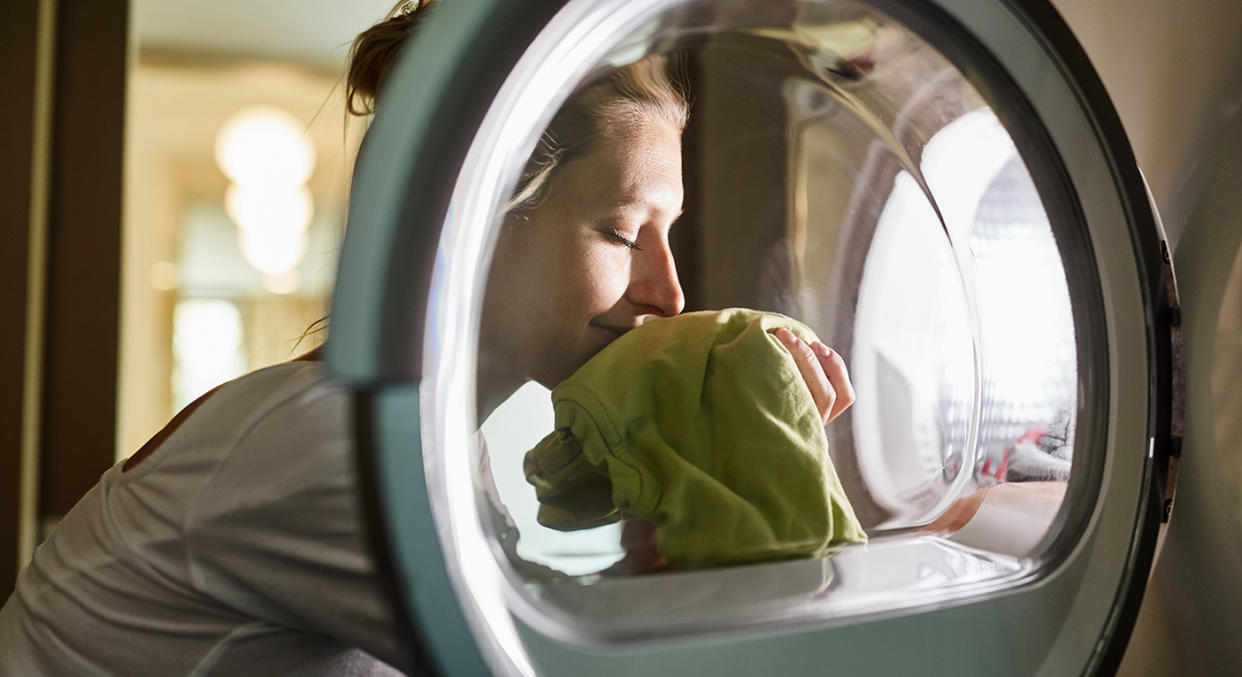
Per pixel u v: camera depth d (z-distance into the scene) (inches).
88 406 72.4
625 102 23.0
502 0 14.4
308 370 18.8
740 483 23.3
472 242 14.9
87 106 73.0
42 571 22.6
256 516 17.2
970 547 25.3
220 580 18.4
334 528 16.5
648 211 24.7
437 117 13.8
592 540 22.7
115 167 73.2
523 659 15.7
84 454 72.2
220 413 19.2
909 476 29.3
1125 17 29.7
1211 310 26.1
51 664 21.0
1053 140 22.9
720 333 24.9
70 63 72.7
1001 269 26.0
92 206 72.9
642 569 22.2
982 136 24.6
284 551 17.0
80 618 20.5
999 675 21.4
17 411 68.6
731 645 18.1
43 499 71.6
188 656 19.7
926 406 29.0
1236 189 25.9
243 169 114.3
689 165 28.2
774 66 25.9
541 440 23.7
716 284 30.4
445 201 13.8
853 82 25.9
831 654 19.3
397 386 13.6
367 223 13.5
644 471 22.7
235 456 17.9
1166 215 28.5
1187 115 27.7
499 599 15.5
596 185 22.9
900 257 29.1
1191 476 26.5
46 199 71.7
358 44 30.1
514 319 22.3
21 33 69.0
